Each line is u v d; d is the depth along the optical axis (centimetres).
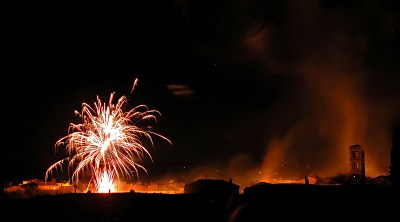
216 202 4972
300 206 4591
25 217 4153
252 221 4138
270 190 5691
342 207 4556
